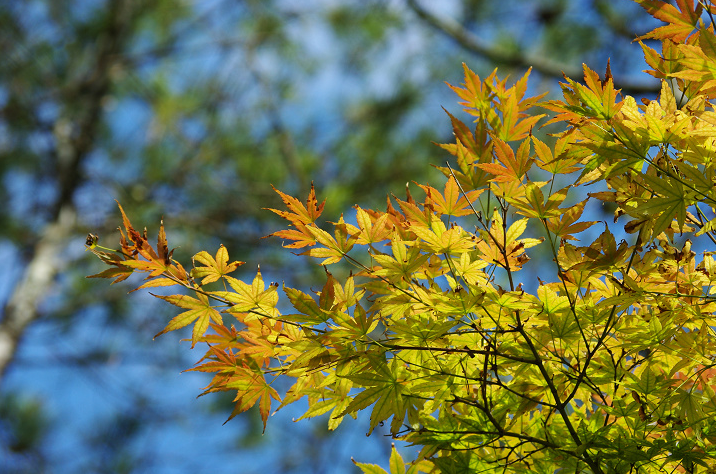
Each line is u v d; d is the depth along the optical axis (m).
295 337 2.10
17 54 6.92
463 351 2.05
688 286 2.07
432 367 2.08
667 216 2.03
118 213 6.55
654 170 2.07
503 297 2.04
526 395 2.09
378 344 2.06
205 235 6.46
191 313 2.09
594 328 2.07
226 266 2.09
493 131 2.14
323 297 2.05
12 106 6.79
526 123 2.14
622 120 2.04
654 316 2.04
